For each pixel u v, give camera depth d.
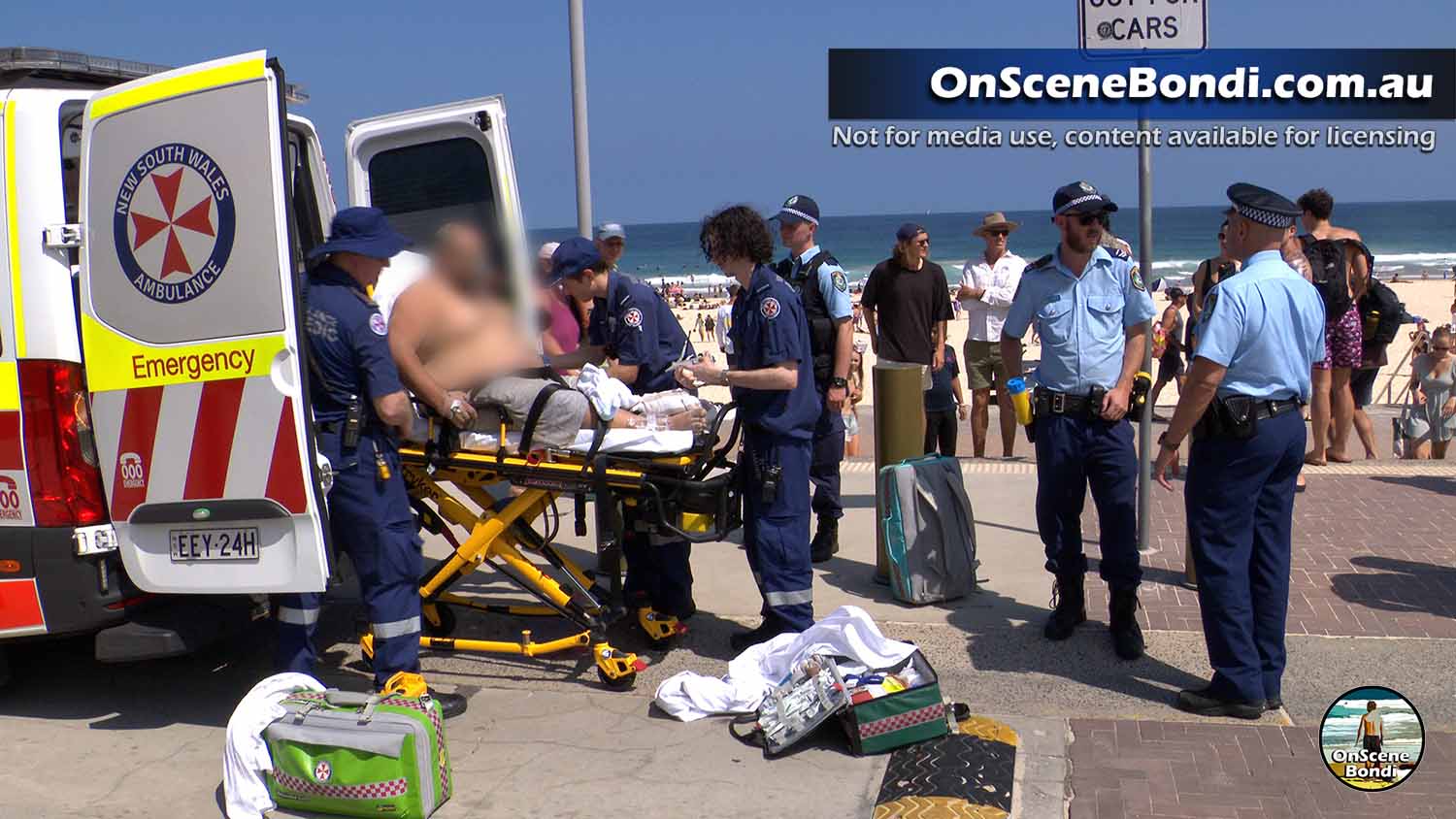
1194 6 5.38
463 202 5.46
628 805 3.61
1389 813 3.43
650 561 5.13
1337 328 8.17
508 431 4.55
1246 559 4.14
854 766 3.85
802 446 4.66
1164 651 4.85
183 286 3.92
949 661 4.80
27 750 4.12
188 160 3.87
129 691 4.67
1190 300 8.38
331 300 4.00
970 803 3.50
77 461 4.07
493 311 4.79
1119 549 4.77
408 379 4.34
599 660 4.57
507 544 4.69
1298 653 4.76
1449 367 9.08
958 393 10.91
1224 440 4.08
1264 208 4.08
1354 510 6.89
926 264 7.68
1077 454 4.77
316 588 3.96
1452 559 5.93
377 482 4.11
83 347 4.09
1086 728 4.09
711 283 68.75
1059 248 4.82
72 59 4.42
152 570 4.12
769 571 4.71
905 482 5.42
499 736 4.17
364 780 3.49
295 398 3.85
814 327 5.83
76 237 4.04
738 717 4.23
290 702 3.69
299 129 5.31
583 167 5.41
